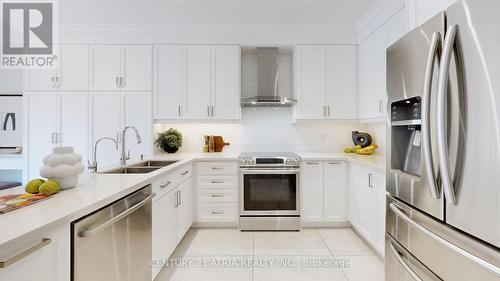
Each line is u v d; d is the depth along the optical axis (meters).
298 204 3.09
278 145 3.82
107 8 2.92
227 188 3.18
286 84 3.84
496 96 0.82
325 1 2.77
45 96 3.38
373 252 2.53
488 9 0.84
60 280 0.98
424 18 1.44
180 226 2.56
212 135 3.81
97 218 1.19
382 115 2.84
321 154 3.46
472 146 0.90
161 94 3.46
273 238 2.88
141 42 3.44
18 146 3.87
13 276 0.80
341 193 3.15
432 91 1.11
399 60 1.39
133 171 2.45
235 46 3.48
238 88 3.48
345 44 3.47
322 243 2.73
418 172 1.37
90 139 3.38
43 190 1.24
